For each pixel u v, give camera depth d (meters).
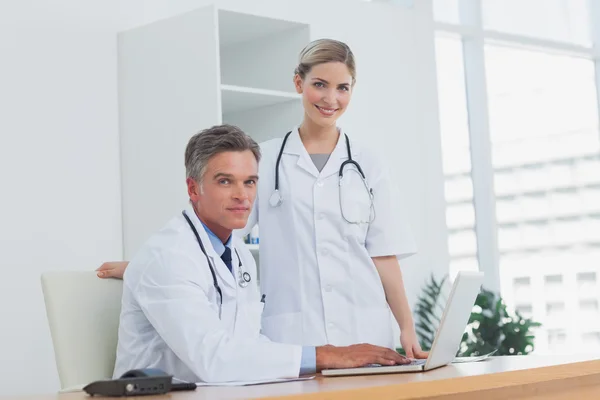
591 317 6.73
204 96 4.19
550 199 6.70
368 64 5.71
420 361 2.25
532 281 6.57
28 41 4.27
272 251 2.97
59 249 4.28
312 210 2.94
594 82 7.27
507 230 6.50
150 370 1.75
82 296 2.47
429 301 5.83
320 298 2.91
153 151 4.38
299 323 2.91
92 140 4.42
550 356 2.42
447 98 6.36
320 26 5.48
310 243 2.93
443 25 6.26
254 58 4.66
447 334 2.13
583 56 7.09
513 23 6.71
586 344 6.70
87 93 4.43
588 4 7.23
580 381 2.10
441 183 6.02
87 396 1.74
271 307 2.96
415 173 5.89
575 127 6.94
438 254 5.94
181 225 2.36
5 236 4.13
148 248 2.31
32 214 4.21
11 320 4.12
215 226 2.40
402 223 3.03
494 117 6.54
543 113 6.79
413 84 5.95
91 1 4.47
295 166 2.97
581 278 6.75
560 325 6.63
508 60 6.69
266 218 2.98
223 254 2.42
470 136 6.44
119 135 4.51
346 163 2.98
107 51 4.51
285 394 1.58
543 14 6.89
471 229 6.37
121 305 2.52
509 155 6.57
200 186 2.37
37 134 4.26
